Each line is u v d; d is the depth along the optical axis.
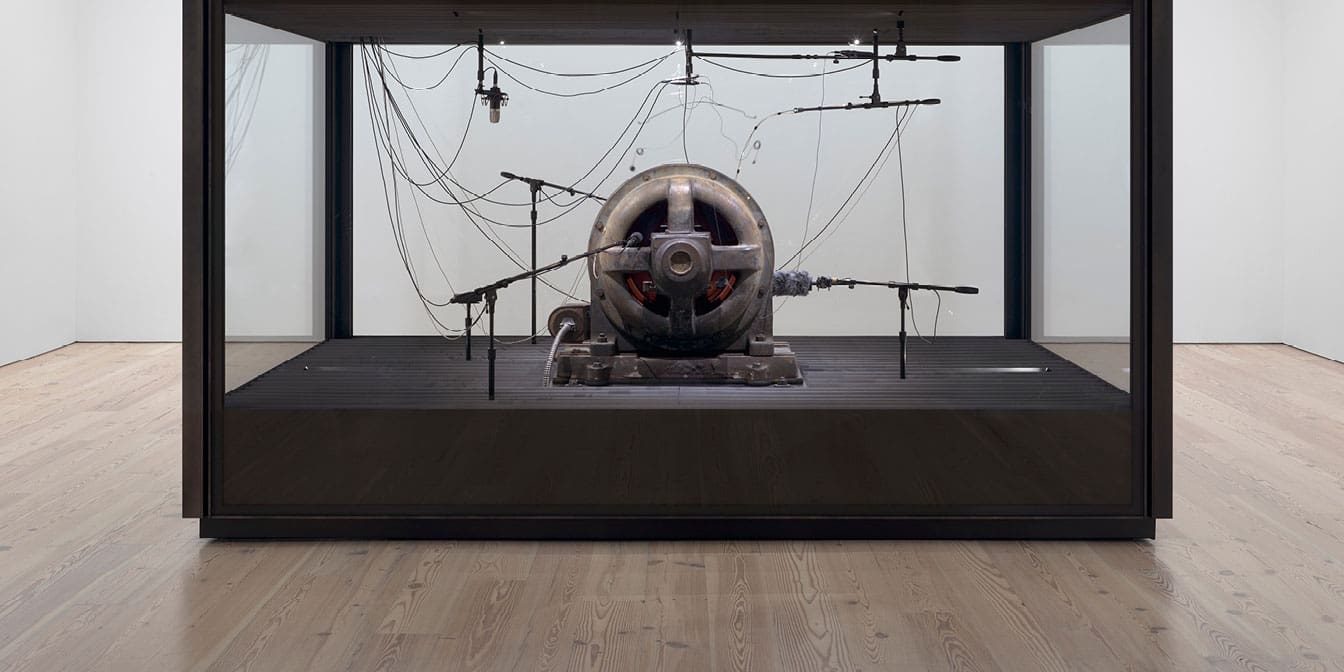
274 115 4.13
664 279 3.93
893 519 3.60
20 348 7.20
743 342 4.17
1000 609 3.03
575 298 4.39
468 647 2.78
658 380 4.02
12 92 7.02
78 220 7.95
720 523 3.60
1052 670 2.66
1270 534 3.67
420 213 4.50
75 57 7.85
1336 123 7.07
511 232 4.43
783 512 3.61
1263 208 7.84
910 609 3.03
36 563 3.37
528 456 3.59
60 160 7.69
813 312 4.56
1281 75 7.77
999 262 4.64
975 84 4.50
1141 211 3.52
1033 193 4.57
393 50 4.38
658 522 3.60
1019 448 3.58
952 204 4.55
